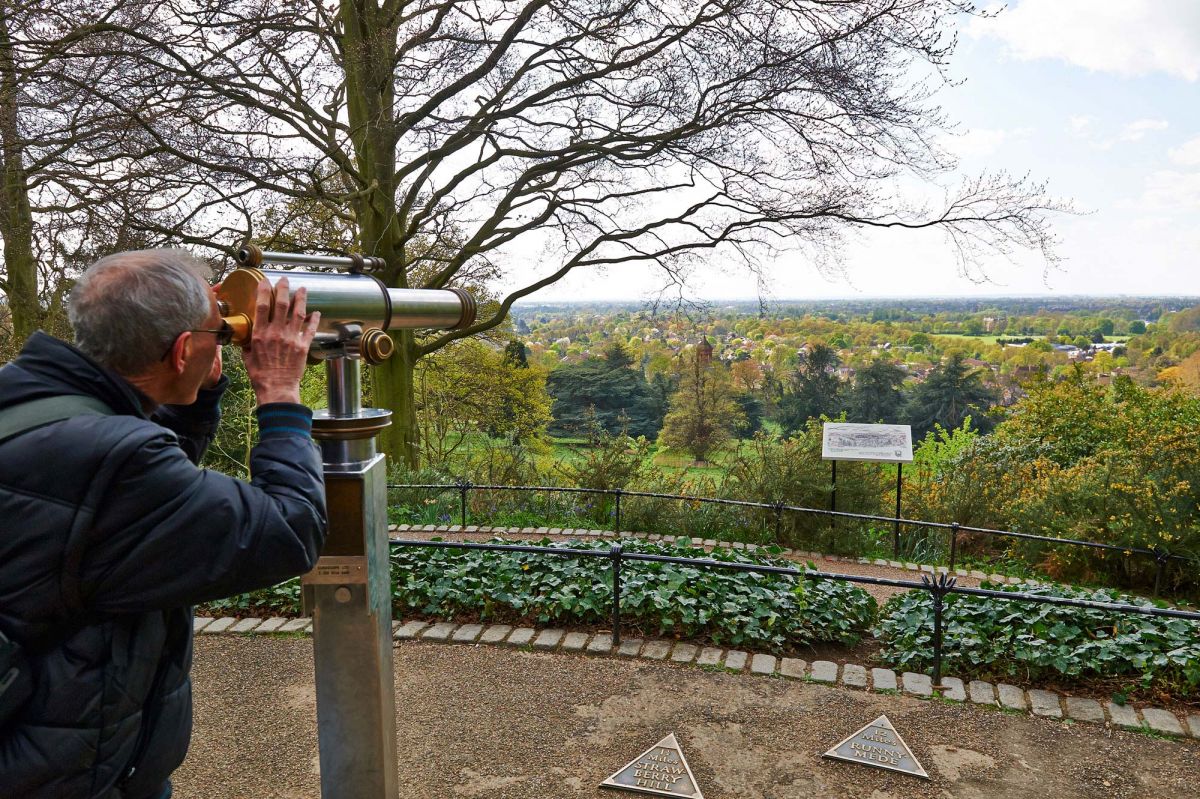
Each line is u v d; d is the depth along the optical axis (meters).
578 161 11.64
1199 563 7.45
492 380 19.62
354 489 1.92
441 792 3.22
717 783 3.30
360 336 1.87
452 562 5.63
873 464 10.29
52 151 9.66
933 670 4.34
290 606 5.25
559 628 4.93
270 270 1.73
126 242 9.68
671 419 23.48
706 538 9.47
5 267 12.62
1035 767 3.46
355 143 11.33
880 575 8.08
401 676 4.30
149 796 1.52
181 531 1.32
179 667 1.54
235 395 13.99
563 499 10.90
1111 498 8.28
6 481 1.26
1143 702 4.05
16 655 1.27
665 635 4.87
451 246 13.57
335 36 10.70
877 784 3.31
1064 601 4.23
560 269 12.68
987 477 10.80
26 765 1.28
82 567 1.30
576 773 3.37
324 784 2.10
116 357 1.39
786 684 4.23
